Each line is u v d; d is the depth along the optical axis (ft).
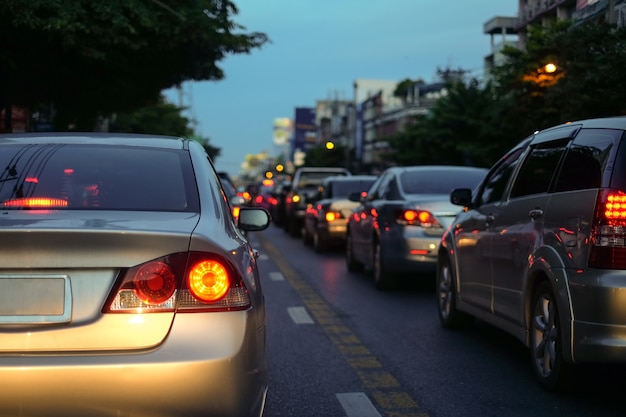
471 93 135.03
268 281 39.99
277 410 16.55
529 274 18.25
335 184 59.41
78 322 10.34
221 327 10.61
